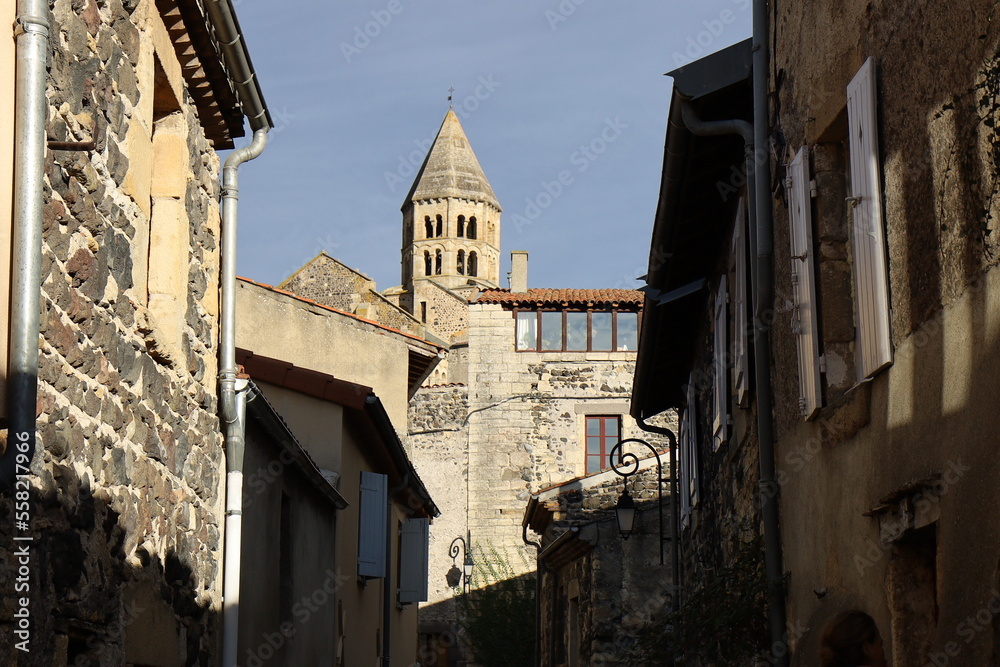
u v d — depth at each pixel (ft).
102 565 16.34
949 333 13.32
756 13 22.49
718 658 22.70
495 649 80.33
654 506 49.37
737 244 25.71
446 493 102.53
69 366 15.05
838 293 18.37
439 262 239.91
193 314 22.79
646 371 39.40
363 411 39.93
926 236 14.03
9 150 12.91
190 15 21.34
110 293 16.94
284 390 38.55
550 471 95.61
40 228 13.03
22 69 13.06
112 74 17.17
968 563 12.65
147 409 19.06
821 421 18.34
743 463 26.71
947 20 13.28
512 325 97.66
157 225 21.25
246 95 24.12
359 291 129.80
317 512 36.40
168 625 20.08
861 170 16.33
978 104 12.47
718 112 24.32
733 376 28.25
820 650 12.81
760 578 22.06
